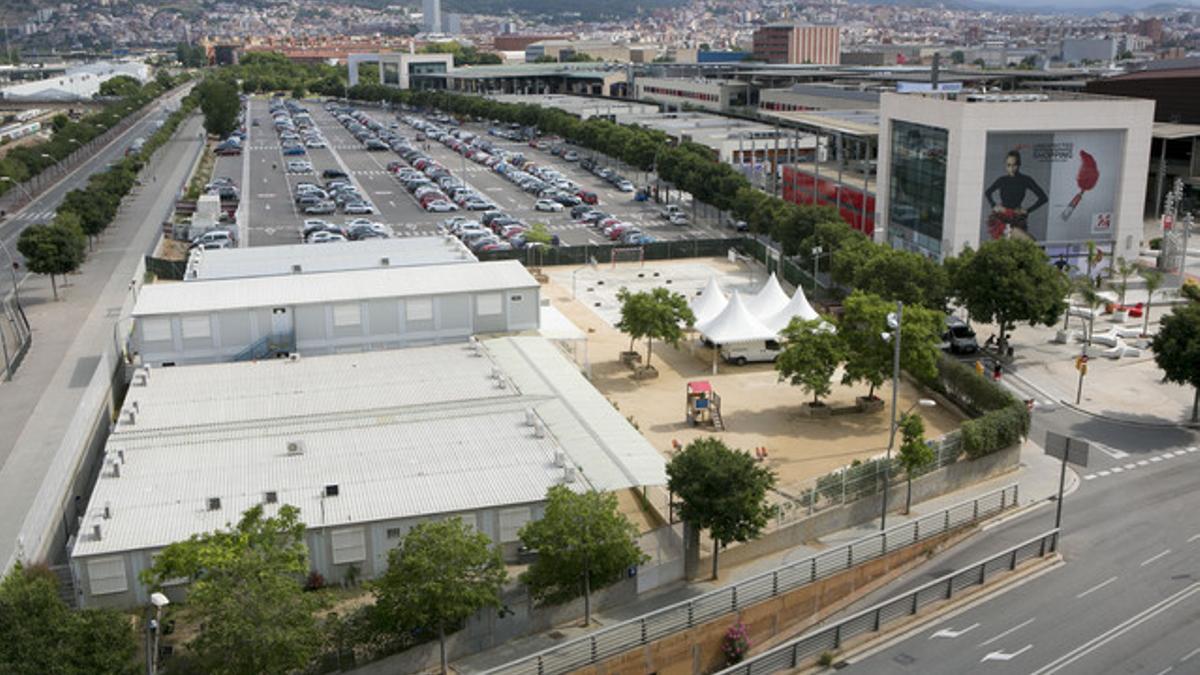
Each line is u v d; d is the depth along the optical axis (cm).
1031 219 11362
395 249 10081
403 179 18838
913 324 7294
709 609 4912
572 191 17450
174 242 13862
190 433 6119
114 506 5200
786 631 5141
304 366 7350
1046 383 8356
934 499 6338
